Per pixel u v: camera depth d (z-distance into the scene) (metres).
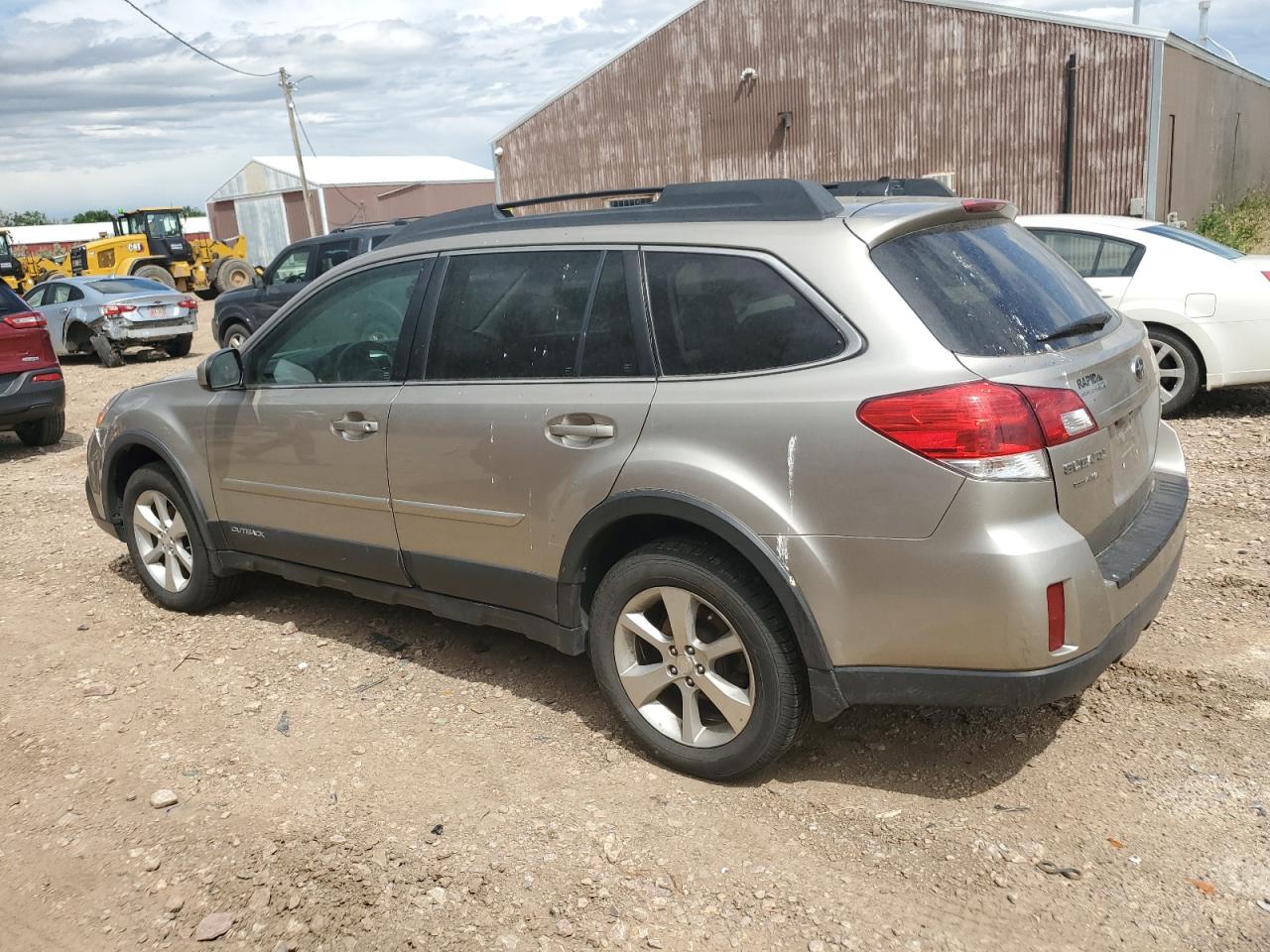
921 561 2.71
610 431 3.22
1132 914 2.56
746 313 3.04
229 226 49.44
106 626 4.89
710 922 2.61
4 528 6.83
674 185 3.43
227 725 3.81
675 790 3.21
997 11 19.97
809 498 2.85
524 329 3.53
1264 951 2.41
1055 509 2.71
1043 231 7.94
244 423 4.38
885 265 2.89
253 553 4.56
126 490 5.05
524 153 27.83
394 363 3.87
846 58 22.11
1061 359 2.88
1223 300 7.26
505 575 3.61
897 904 2.64
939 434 2.65
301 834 3.07
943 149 21.38
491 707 3.84
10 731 3.86
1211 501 5.64
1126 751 3.28
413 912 2.70
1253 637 3.97
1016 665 2.67
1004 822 2.96
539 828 3.04
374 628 4.67
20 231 66.75
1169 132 19.75
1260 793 3.01
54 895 2.88
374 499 3.95
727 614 3.05
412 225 4.08
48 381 9.51
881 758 3.34
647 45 24.97
